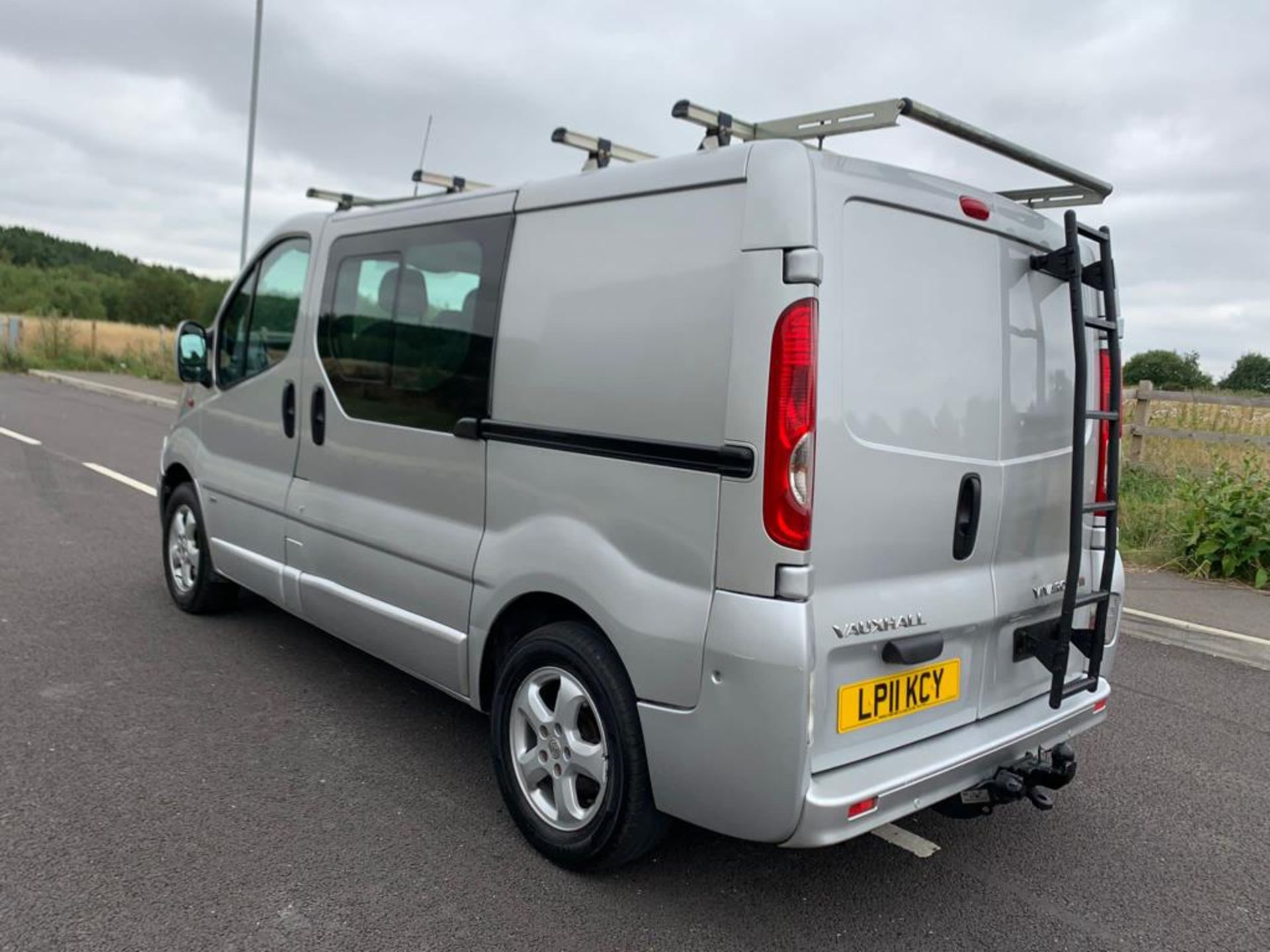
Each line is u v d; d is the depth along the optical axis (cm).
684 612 266
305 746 395
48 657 479
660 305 279
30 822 323
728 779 259
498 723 331
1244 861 343
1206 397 1031
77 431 1395
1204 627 614
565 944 274
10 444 1227
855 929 291
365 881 300
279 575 455
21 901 278
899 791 267
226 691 448
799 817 252
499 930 279
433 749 398
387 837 327
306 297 441
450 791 363
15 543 705
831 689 262
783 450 248
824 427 254
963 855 340
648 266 284
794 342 248
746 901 302
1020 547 321
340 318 418
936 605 287
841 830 256
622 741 287
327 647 514
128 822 327
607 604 285
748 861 327
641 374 282
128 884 290
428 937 273
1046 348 329
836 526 259
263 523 468
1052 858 340
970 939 289
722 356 261
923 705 290
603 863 301
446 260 361
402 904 288
